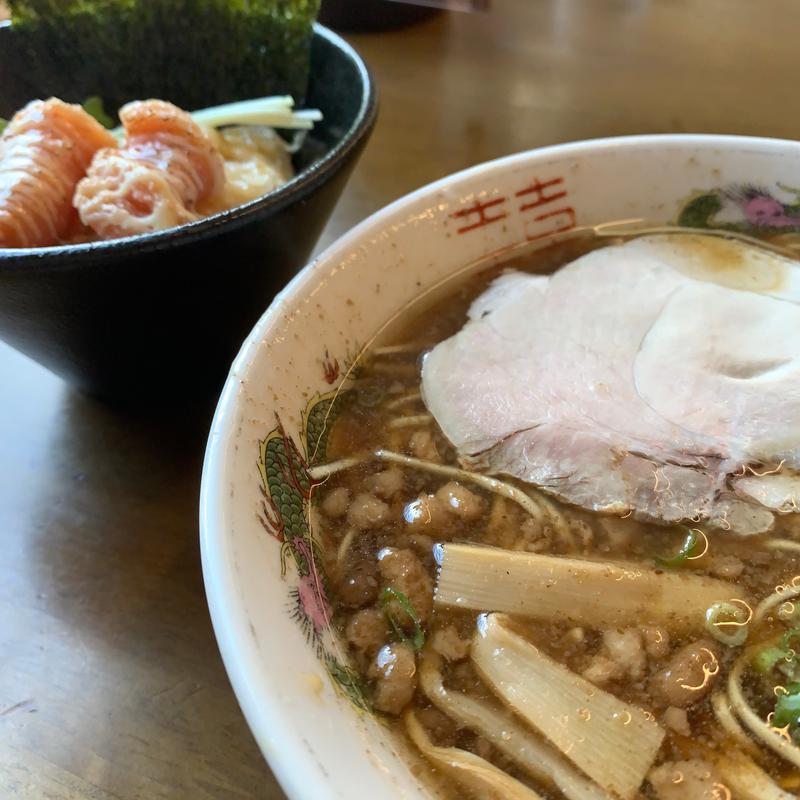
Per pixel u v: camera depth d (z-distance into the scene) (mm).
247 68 313
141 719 190
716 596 186
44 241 229
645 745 170
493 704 177
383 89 368
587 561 191
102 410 253
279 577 171
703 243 254
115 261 192
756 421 209
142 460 240
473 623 187
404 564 190
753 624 183
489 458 212
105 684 196
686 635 184
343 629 183
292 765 142
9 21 292
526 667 179
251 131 307
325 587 187
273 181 288
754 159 247
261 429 185
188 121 256
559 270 247
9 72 294
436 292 243
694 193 254
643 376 222
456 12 425
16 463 240
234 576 159
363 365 226
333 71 300
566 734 172
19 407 254
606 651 180
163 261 198
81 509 229
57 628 206
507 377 225
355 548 197
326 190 225
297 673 158
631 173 252
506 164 245
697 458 205
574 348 229
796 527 194
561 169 249
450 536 200
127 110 254
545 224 254
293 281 210
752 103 350
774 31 406
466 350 231
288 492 188
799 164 245
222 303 225
